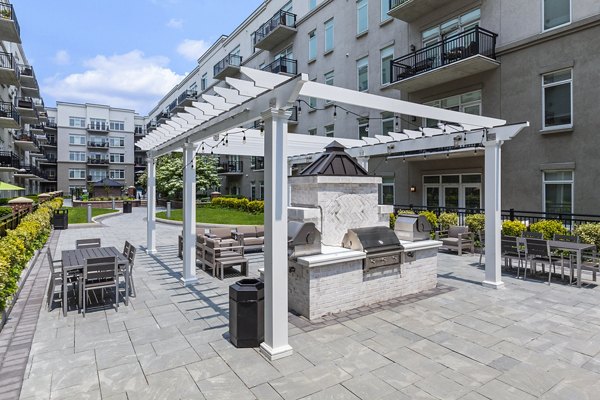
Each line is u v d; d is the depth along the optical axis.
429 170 13.89
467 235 9.71
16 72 20.84
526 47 10.76
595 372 3.38
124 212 24.23
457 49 11.78
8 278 4.82
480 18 11.98
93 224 15.98
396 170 15.24
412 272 5.91
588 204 9.59
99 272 4.98
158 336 4.21
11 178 25.23
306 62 20.58
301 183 5.77
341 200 5.81
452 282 6.67
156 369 3.43
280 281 3.73
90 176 50.56
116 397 2.96
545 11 10.39
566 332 4.32
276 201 3.73
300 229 4.91
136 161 56.94
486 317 4.82
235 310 3.92
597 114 9.36
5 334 4.24
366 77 16.88
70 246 10.77
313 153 10.87
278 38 22.20
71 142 49.59
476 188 12.48
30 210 13.10
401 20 14.59
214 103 4.71
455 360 3.61
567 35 9.88
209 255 7.39
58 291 5.96
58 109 48.78
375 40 16.16
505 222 9.51
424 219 6.30
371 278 5.38
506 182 11.37
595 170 9.43
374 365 3.51
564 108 10.08
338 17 18.28
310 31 20.20
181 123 6.04
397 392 3.04
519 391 3.05
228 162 30.27
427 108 5.53
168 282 6.68
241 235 8.24
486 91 11.82
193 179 6.71
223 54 30.38
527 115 10.80
